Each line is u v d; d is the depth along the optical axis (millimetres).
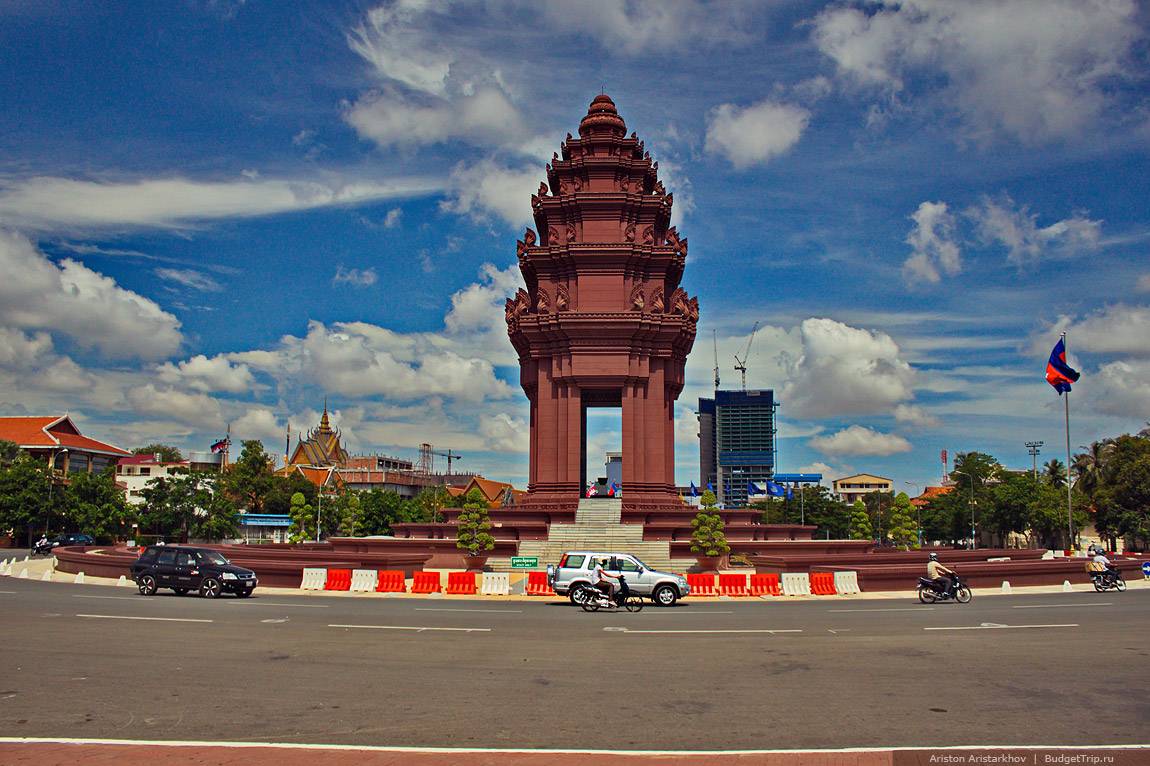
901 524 91125
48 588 44688
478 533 57312
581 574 37906
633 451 61406
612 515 58688
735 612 34688
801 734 14273
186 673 19188
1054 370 71625
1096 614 33188
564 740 13836
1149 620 30750
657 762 12570
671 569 55531
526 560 51531
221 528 114188
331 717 15227
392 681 18469
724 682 18547
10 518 98750
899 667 20453
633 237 64250
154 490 111000
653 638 25688
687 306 66500
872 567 47625
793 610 35688
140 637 24812
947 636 26156
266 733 14109
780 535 62875
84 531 103375
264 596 41000
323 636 25516
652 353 63219
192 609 33375
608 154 66125
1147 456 99000
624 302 63125
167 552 40844
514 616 32469
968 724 14930
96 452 129250
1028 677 19172
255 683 18125
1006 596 43562
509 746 13477
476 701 16578
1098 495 102938
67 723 14688
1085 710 15977
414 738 13906
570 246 63281
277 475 138625
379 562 51906
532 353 64125
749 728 14641
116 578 51562
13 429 125500
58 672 19203
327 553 55500
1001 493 118000
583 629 28000
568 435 62156
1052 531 115125
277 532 130625
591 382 62219
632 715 15523
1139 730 14547
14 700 16406
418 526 63438
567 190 66625
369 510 135125
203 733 14086
